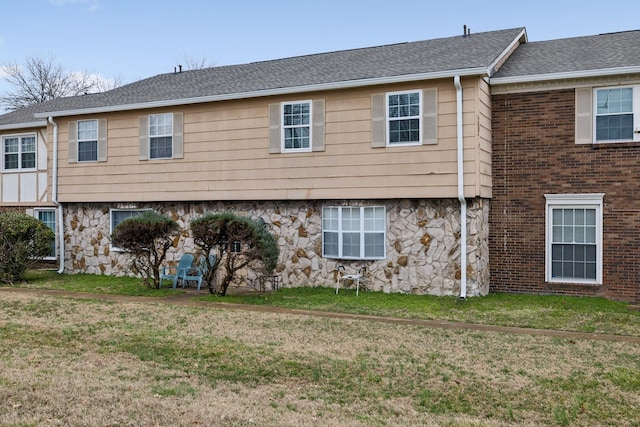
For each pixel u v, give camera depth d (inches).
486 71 489.7
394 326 397.4
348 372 291.0
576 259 523.2
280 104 584.4
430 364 304.0
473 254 515.8
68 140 702.5
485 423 225.9
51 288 586.9
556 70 516.4
